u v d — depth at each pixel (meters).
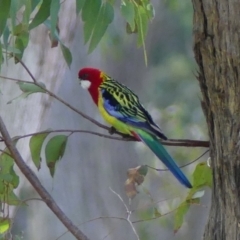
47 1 6.82
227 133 5.71
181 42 21.83
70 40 10.80
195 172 7.33
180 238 20.94
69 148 18.56
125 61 21.34
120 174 19.70
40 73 10.62
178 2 20.98
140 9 7.68
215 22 5.54
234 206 5.76
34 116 10.52
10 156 7.16
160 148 7.84
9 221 7.29
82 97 17.89
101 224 18.91
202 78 5.81
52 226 18.50
